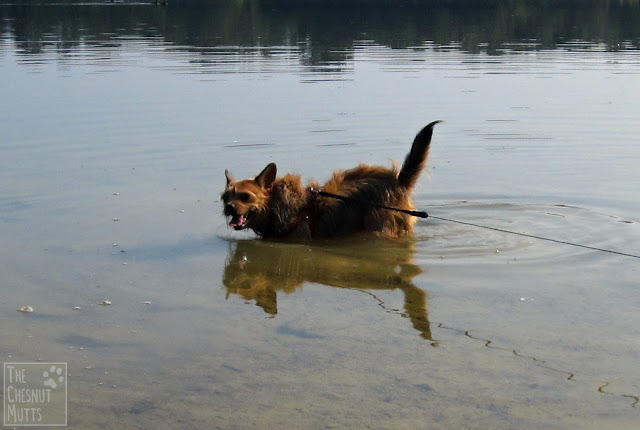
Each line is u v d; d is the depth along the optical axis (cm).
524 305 391
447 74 807
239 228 456
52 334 376
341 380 354
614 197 491
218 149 563
